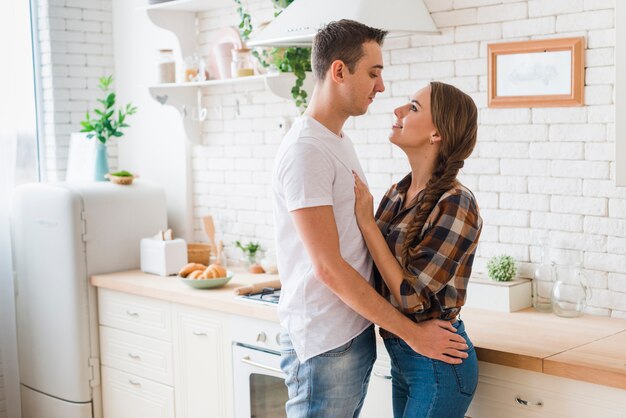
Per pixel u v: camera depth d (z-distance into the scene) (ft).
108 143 16.92
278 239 8.59
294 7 11.32
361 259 8.39
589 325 9.86
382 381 9.86
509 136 11.02
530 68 10.69
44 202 14.37
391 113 12.25
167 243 14.07
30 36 16.15
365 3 10.77
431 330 8.13
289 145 8.19
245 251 14.42
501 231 11.21
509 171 11.07
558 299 10.25
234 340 11.75
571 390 8.29
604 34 10.03
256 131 14.55
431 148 8.45
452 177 8.20
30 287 14.87
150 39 16.11
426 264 7.94
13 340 15.51
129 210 14.74
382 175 12.45
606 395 8.04
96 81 16.83
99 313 14.26
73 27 16.43
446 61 11.53
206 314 12.16
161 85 14.57
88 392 14.32
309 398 8.50
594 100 10.19
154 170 16.38
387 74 12.23
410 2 11.22
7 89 15.49
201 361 12.35
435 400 8.18
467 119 8.36
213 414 12.27
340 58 8.18
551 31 10.49
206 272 12.83
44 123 16.51
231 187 15.12
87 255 14.19
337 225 8.27
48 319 14.60
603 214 10.24
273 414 11.34
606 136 10.12
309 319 8.38
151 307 13.15
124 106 16.88
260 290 12.16
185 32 15.12
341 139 8.50
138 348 13.51
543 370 8.37
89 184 14.61
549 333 9.46
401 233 8.37
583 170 10.37
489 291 10.73
